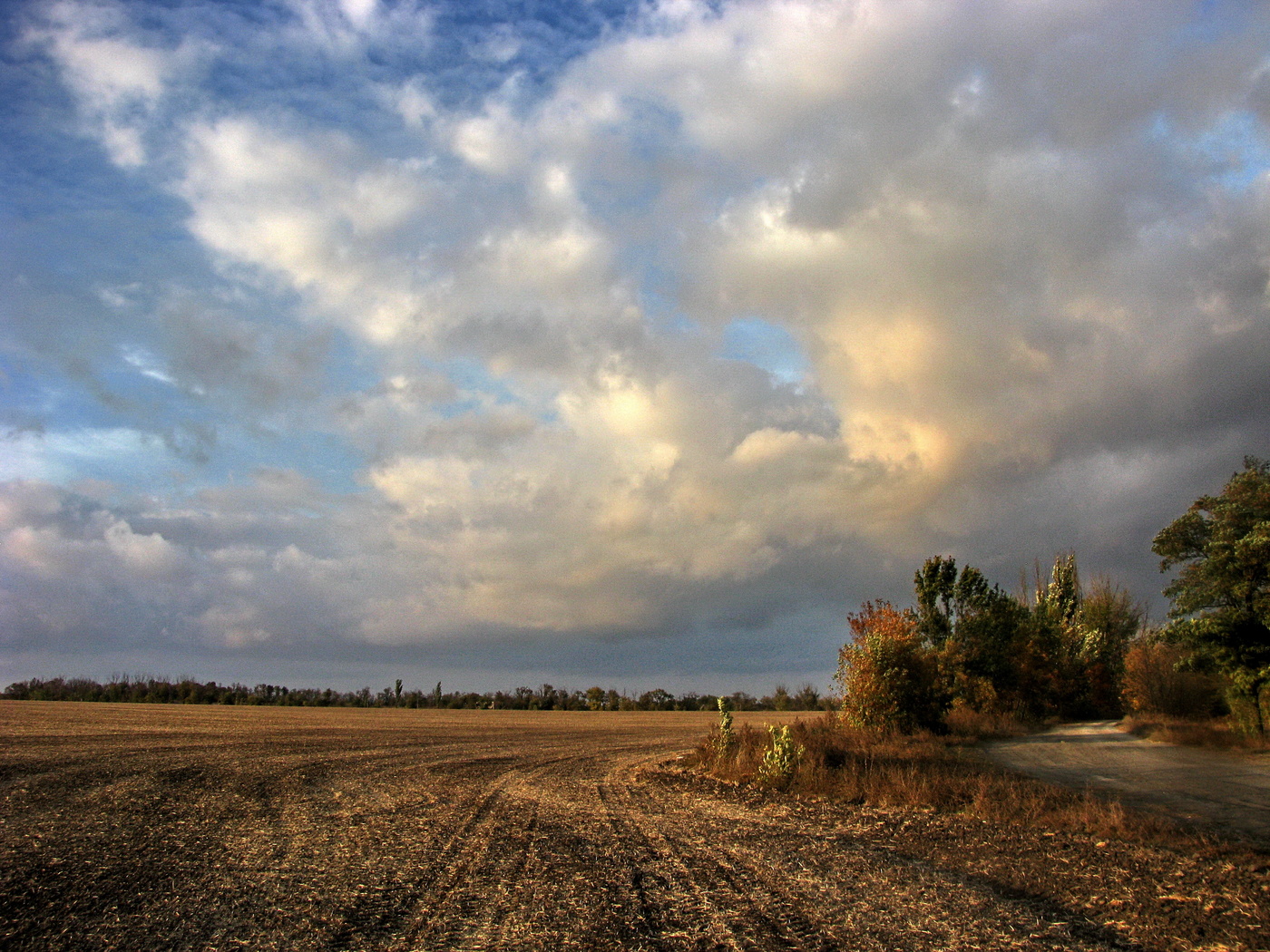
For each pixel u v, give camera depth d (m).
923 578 37.50
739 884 9.66
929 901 8.87
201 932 7.34
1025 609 42.53
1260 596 24.34
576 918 8.03
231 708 63.62
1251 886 9.09
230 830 12.45
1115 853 10.94
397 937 7.35
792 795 17.91
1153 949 7.26
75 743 24.64
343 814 14.30
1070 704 41.53
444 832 12.80
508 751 30.11
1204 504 26.14
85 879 9.08
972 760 20.58
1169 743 26.23
